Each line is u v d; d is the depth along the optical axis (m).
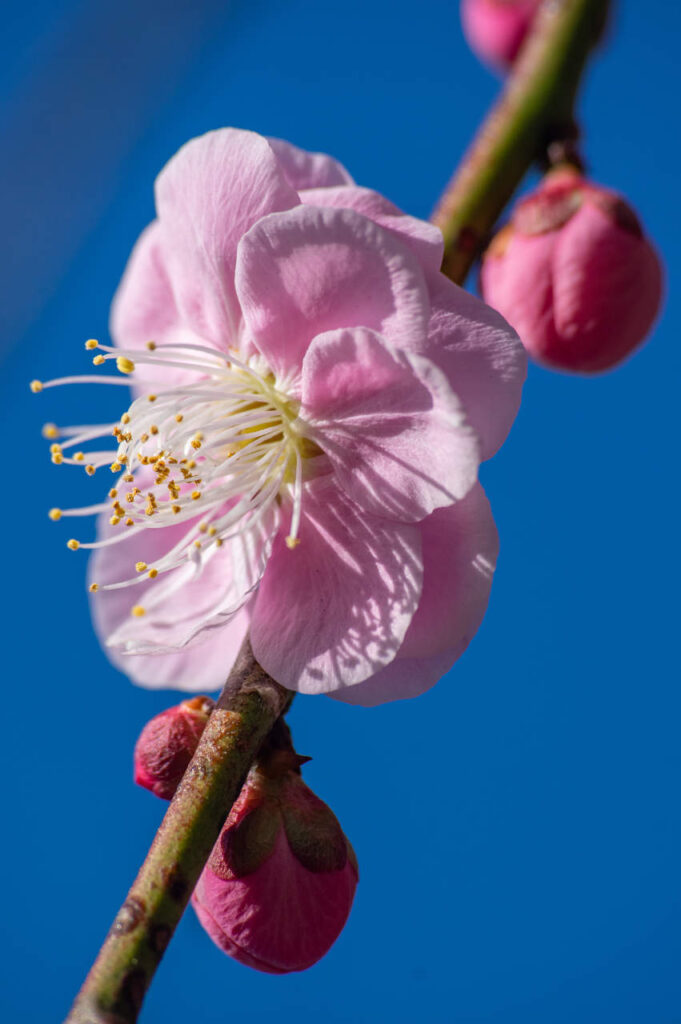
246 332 0.16
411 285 0.15
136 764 0.16
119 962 0.14
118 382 0.16
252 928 0.16
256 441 0.16
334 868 0.16
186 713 0.16
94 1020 0.14
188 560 0.16
